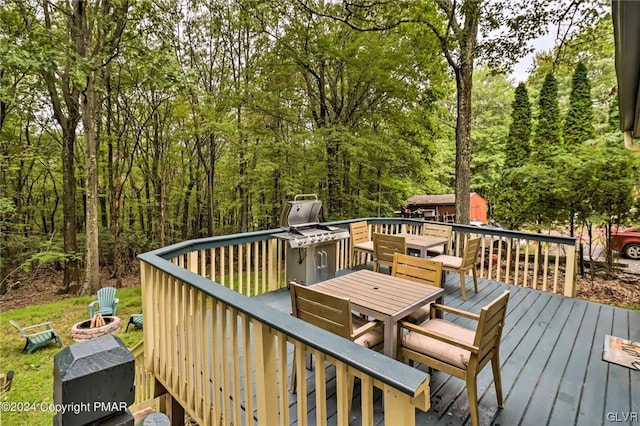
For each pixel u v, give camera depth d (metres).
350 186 9.76
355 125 9.05
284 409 1.44
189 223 14.44
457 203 6.86
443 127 11.54
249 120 9.74
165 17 8.99
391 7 6.52
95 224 9.08
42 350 6.21
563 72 8.02
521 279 7.44
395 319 2.17
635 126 2.79
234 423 1.80
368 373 1.04
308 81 9.07
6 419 4.27
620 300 6.37
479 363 1.97
